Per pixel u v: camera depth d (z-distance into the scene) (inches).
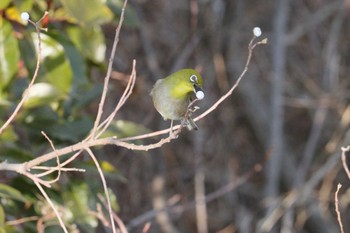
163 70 604.1
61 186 307.7
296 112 760.3
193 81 262.7
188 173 664.4
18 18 291.0
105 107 573.0
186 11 658.2
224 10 617.3
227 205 677.3
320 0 721.6
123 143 227.1
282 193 679.1
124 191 592.1
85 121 317.1
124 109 596.1
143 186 598.2
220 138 676.1
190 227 660.7
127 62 592.1
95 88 332.2
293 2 713.6
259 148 708.7
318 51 716.0
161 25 660.1
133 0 589.9
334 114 709.9
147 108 601.6
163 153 610.2
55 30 307.0
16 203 307.6
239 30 649.6
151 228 597.0
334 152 657.0
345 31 721.6
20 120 309.3
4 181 298.7
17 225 306.8
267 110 693.9
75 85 314.3
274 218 622.5
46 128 310.5
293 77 719.7
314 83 692.1
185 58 581.9
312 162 721.6
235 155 701.3
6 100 295.1
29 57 294.5
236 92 685.9
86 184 310.0
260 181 701.9
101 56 315.3
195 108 230.2
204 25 597.0
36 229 307.7
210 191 681.0
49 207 299.1
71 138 310.2
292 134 766.5
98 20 288.5
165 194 613.3
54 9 306.7
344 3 660.7
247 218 609.9
